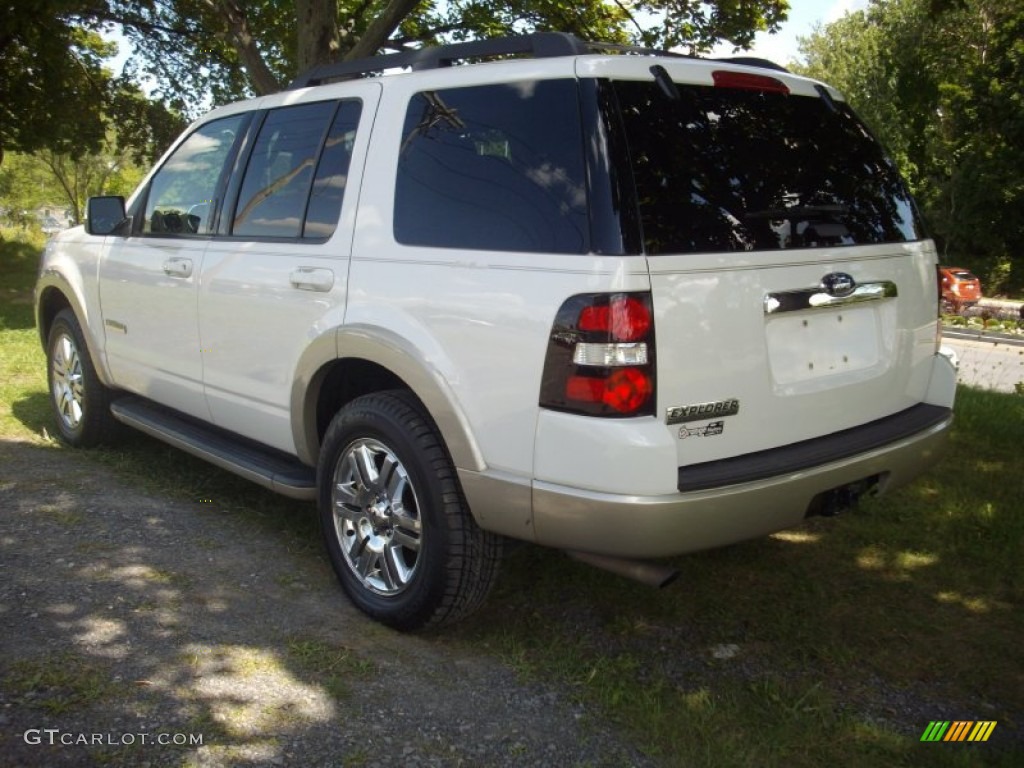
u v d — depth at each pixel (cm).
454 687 299
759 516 284
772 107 322
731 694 302
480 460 296
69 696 277
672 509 263
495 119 306
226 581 367
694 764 263
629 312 261
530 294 279
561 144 284
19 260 2166
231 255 400
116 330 485
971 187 3434
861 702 301
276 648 316
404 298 318
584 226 271
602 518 266
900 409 350
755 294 286
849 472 307
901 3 3834
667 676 313
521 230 288
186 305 427
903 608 368
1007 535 430
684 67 304
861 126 355
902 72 3609
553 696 296
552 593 371
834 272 310
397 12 948
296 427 372
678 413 270
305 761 255
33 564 370
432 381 304
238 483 487
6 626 317
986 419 635
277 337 374
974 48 3525
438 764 258
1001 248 3556
